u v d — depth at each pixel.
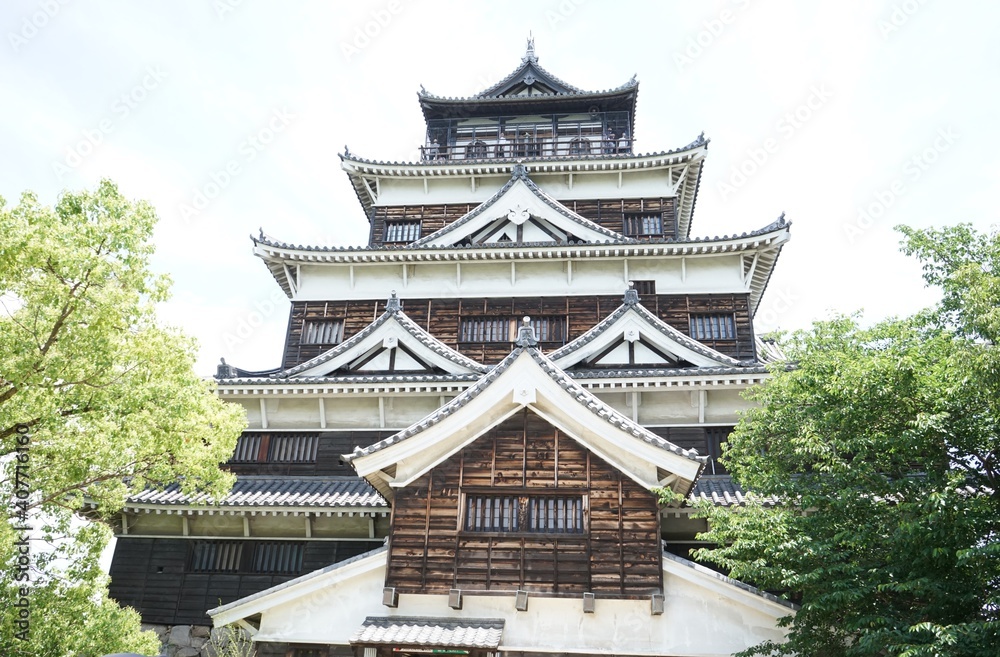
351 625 14.11
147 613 19.23
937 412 11.20
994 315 10.66
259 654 15.19
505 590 13.86
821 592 12.01
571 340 25.36
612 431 14.41
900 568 11.21
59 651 11.94
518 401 14.74
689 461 13.80
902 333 13.68
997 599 9.72
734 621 13.44
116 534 19.98
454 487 14.66
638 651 13.35
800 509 13.85
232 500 18.61
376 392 21.52
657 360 21.83
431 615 13.88
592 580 13.77
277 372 24.94
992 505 10.73
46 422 11.80
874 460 12.70
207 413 14.01
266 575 19.41
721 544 13.96
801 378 13.77
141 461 13.38
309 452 21.92
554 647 13.46
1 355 11.60
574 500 14.54
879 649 11.21
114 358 12.34
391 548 14.36
